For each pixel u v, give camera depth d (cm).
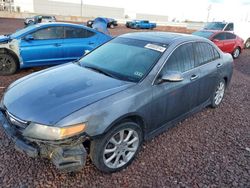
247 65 1116
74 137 250
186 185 292
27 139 256
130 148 315
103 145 278
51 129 244
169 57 353
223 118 487
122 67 350
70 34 743
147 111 316
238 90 691
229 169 326
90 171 303
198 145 379
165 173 310
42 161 315
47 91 293
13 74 695
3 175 288
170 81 324
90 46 770
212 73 451
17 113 266
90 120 257
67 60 751
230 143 393
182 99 380
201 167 326
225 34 1214
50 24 711
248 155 362
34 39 693
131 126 301
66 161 255
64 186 277
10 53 669
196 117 482
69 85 305
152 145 368
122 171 309
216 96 515
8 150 334
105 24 1223
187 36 422
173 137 397
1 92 544
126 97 289
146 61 346
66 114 252
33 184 277
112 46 408
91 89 295
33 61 701
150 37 405
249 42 1744
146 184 289
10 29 2272
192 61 402
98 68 360
